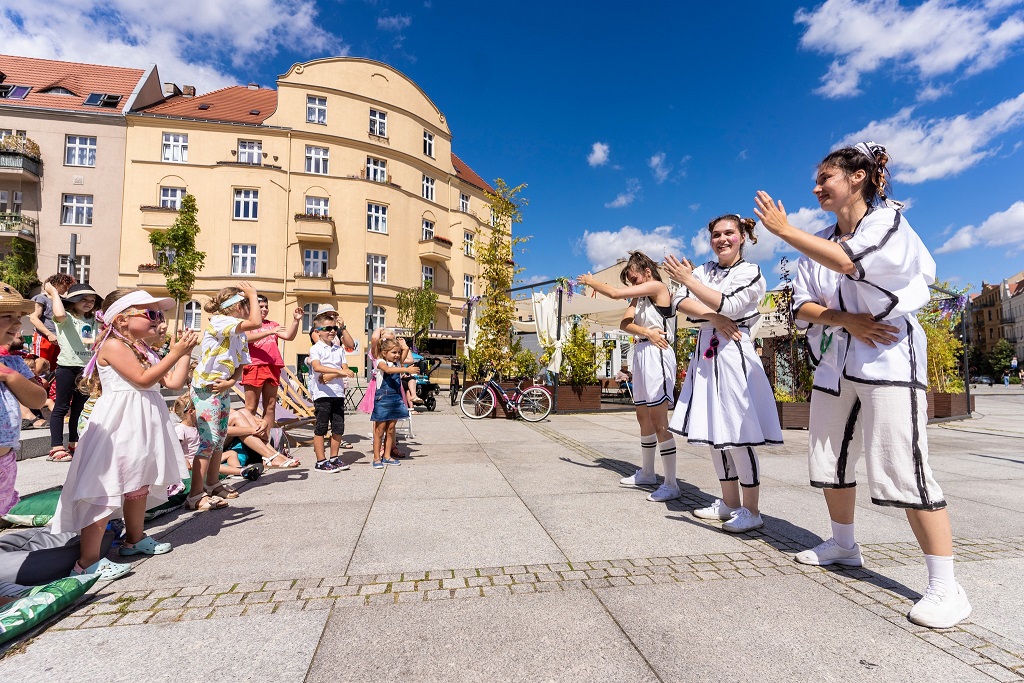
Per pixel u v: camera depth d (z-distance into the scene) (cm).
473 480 465
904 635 191
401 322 2666
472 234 3394
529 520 340
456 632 192
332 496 405
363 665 169
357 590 230
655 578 245
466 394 1076
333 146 2708
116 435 248
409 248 2928
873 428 221
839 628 196
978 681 161
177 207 2541
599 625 198
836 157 237
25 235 2406
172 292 2050
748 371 312
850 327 229
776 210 221
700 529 321
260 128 2578
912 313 221
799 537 305
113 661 172
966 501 400
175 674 164
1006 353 7150
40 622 194
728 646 183
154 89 2859
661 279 432
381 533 312
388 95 2878
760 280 315
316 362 511
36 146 2464
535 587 234
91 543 243
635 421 994
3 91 2583
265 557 271
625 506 376
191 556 272
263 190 2559
